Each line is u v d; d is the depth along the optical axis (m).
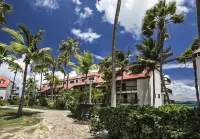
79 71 33.69
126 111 7.30
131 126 6.39
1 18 22.56
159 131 4.69
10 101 52.50
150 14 27.81
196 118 4.09
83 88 51.53
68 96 36.53
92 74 55.53
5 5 22.61
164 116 4.90
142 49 34.62
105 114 9.35
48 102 42.56
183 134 3.75
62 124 14.73
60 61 45.97
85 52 33.78
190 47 32.59
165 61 33.97
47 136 10.33
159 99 41.72
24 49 20.83
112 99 10.70
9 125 14.23
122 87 43.72
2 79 67.81
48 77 57.03
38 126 13.65
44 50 22.02
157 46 33.00
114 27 11.55
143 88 39.84
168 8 26.75
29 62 21.84
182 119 4.43
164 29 26.86
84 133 11.09
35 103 47.59
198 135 3.58
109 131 8.88
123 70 39.75
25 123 15.23
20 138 9.91
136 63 35.66
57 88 60.97
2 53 22.36
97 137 9.68
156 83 41.72
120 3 11.89
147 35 29.31
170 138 4.16
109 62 41.72
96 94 39.53
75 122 15.91
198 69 18.78
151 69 35.19
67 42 47.00
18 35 21.70
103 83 45.31
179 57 33.09
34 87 61.84
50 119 17.80
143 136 5.61
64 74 46.34
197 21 6.63
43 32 22.70
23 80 21.86
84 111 16.69
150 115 5.43
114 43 11.34
